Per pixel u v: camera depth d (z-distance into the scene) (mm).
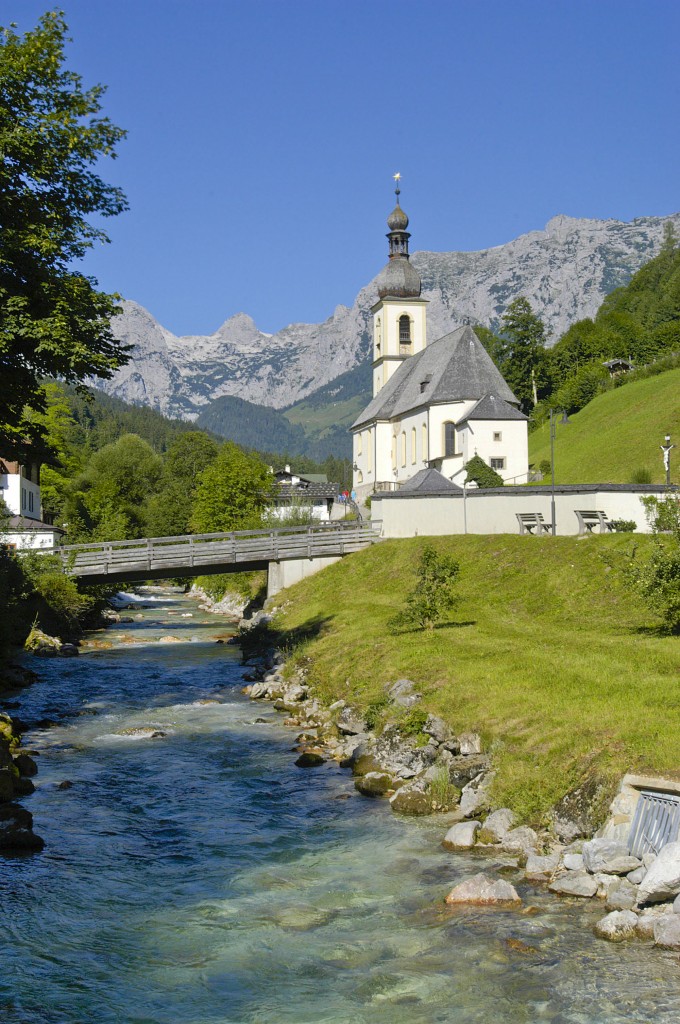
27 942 14164
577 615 38031
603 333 150750
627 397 107500
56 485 106000
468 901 15133
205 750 26781
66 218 31000
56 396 110188
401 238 122938
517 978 12672
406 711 25281
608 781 16891
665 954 13109
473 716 22859
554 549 46719
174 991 12672
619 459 87438
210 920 14906
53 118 29828
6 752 23797
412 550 55094
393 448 105875
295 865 17281
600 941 13570
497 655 28750
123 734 28891
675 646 27328
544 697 22875
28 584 49969
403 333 121688
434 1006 12117
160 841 18797
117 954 13766
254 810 20828
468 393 89000
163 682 39250
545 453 99688
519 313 148000
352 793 22062
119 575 57594
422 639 33375
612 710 20625
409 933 14195
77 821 20109
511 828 17953
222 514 92312
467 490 57656
